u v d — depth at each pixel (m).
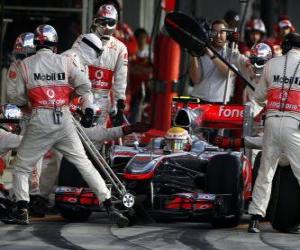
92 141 33.09
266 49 37.47
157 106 51.16
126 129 32.94
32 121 31.89
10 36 52.22
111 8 37.34
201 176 34.53
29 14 51.94
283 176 32.25
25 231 31.31
